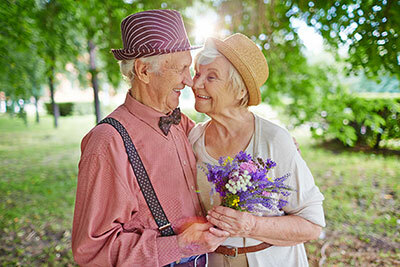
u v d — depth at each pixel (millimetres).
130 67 1404
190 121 1849
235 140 1590
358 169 7367
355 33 2893
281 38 3982
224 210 1339
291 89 4641
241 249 1534
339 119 4184
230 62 1489
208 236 1336
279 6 3488
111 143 1305
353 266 3686
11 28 3516
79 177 1305
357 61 3127
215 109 1552
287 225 1462
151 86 1395
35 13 3486
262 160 1469
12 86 6051
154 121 1435
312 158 8484
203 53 1521
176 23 1388
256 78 1477
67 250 4102
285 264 1580
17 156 9898
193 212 1495
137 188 1349
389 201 5477
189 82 1436
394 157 8375
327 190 6039
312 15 3213
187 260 1451
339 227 4574
